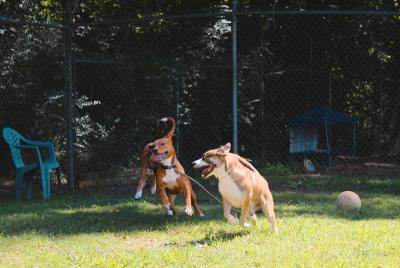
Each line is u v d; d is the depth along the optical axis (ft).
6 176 41.45
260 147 45.83
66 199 33.32
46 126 40.65
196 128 44.32
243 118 45.52
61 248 20.93
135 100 43.32
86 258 19.12
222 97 44.91
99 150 42.65
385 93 52.11
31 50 39.09
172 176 26.05
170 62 43.32
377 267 17.44
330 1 49.78
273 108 47.37
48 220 26.40
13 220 26.50
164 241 22.03
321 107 47.75
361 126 52.80
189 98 44.06
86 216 27.32
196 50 46.14
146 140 43.88
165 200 26.13
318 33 49.47
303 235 21.98
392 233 22.27
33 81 39.52
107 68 42.50
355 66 50.80
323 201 30.78
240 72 45.06
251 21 48.26
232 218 22.08
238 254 19.20
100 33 44.27
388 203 30.17
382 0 48.34
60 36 39.52
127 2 48.37
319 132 49.67
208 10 47.11
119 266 17.93
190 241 21.86
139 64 42.88
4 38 38.14
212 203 30.96
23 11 40.93
